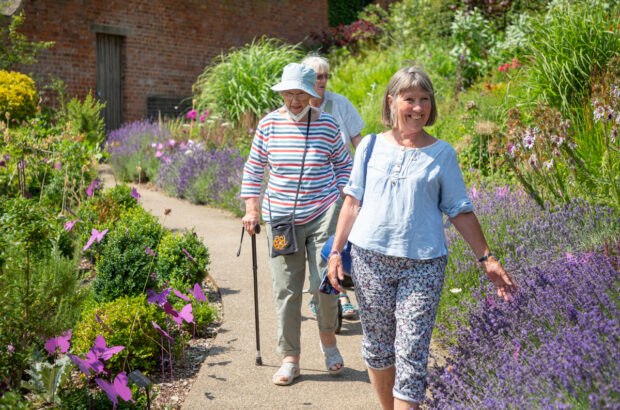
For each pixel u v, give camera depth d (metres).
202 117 11.46
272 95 11.25
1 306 2.86
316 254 3.20
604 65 6.49
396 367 2.44
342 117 4.08
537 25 7.86
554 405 2.05
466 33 11.34
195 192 8.56
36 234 3.09
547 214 3.91
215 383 3.28
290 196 3.20
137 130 11.40
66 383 2.93
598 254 3.18
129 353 3.28
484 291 3.42
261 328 4.07
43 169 5.98
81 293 3.43
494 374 2.58
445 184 2.43
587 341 2.23
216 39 15.28
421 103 2.40
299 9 17.02
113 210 5.70
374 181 2.50
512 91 8.02
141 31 13.91
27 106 8.98
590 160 4.88
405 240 2.41
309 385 3.27
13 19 11.29
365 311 2.55
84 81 13.02
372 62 13.31
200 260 4.65
